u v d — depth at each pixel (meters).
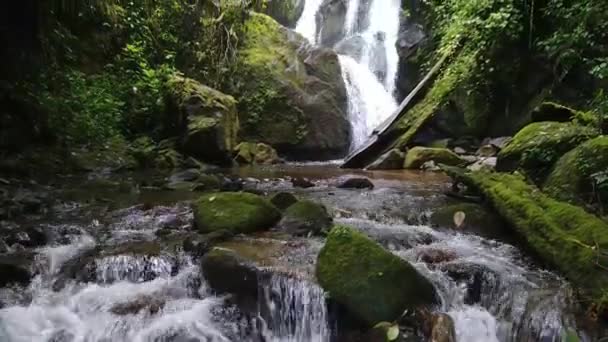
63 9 9.99
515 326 3.93
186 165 9.98
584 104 8.84
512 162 6.53
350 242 4.21
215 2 12.95
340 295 3.94
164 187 7.59
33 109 8.56
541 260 4.57
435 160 9.91
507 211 5.17
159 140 10.55
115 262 4.60
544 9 9.50
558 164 5.89
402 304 3.93
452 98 11.06
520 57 10.28
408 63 13.52
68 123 9.16
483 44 10.61
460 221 5.49
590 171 5.38
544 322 3.81
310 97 12.76
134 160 9.60
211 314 4.16
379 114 13.75
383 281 3.97
